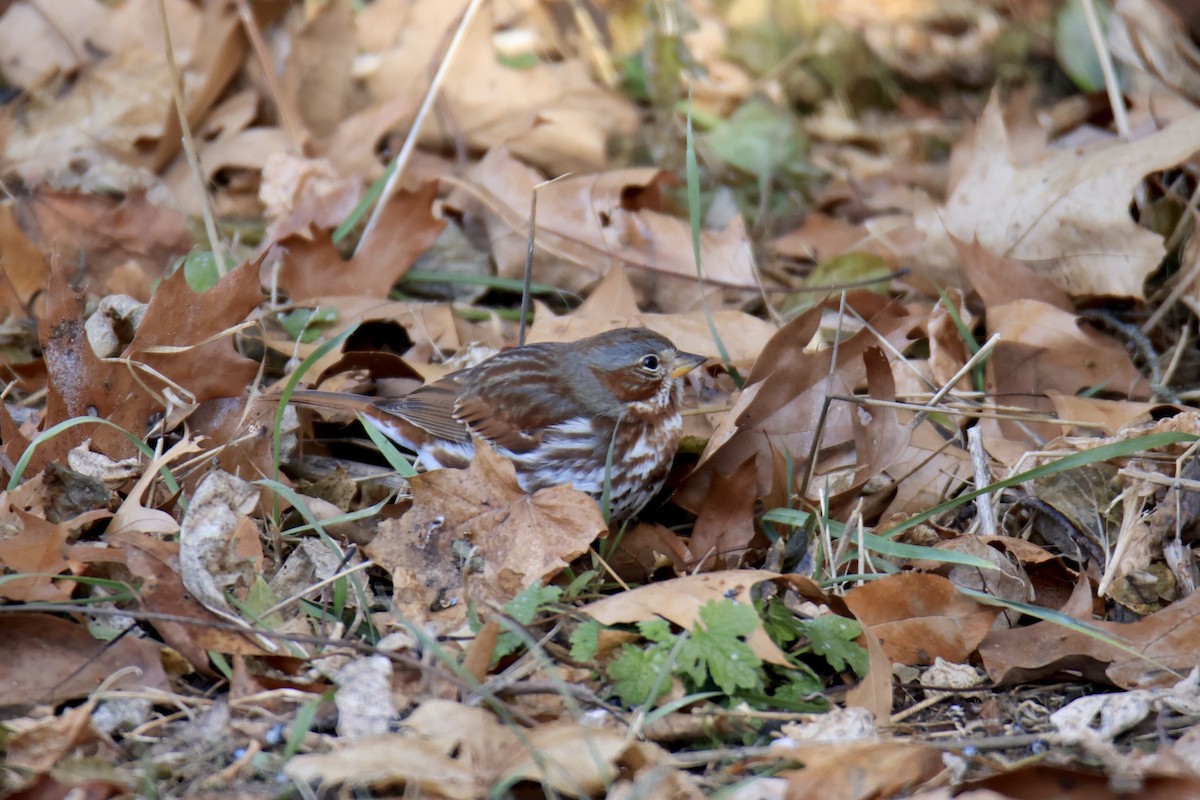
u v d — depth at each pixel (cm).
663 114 1656
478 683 798
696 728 803
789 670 861
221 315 1077
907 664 895
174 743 780
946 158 1688
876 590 888
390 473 1083
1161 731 781
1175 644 873
